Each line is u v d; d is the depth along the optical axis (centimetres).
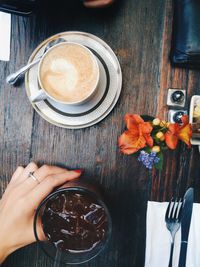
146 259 39
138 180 40
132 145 34
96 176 40
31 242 37
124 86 39
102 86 37
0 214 36
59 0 38
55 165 39
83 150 39
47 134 39
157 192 40
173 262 39
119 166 40
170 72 39
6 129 39
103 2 37
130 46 39
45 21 38
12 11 34
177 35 36
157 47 39
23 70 36
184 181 40
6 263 40
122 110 39
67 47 34
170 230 39
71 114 37
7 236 36
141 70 39
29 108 39
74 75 34
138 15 39
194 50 35
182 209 39
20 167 38
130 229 40
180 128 34
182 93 38
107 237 31
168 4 39
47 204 32
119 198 40
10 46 38
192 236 39
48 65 34
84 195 32
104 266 40
